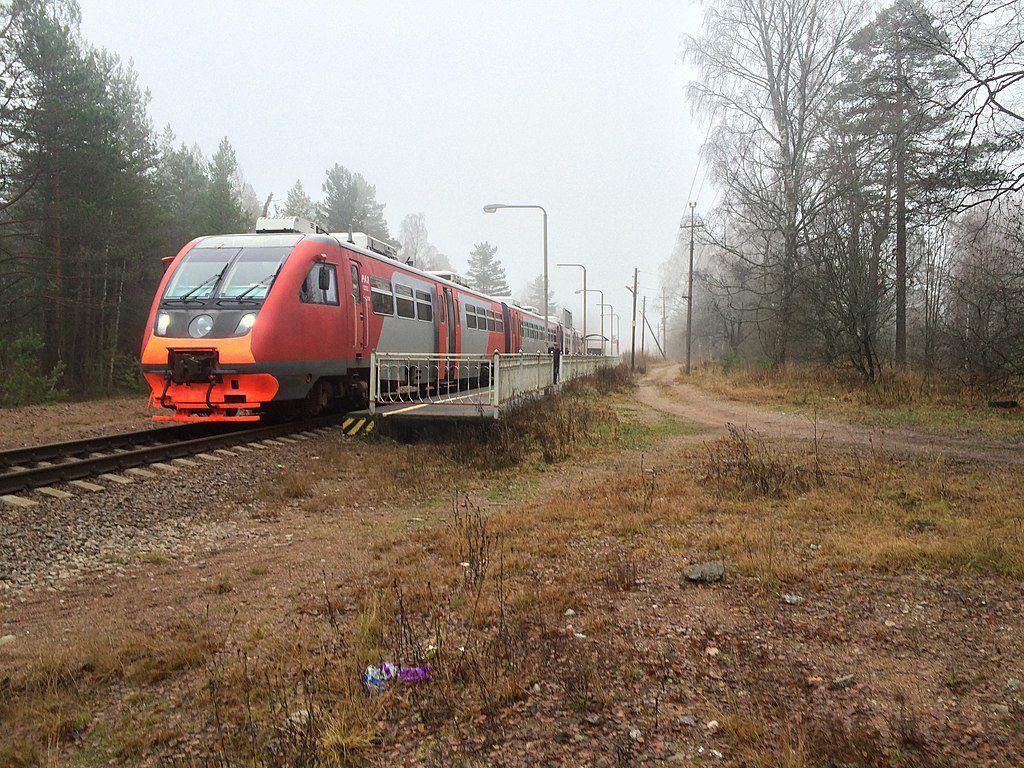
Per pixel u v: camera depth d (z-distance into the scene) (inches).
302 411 505.0
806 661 141.8
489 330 908.6
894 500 285.4
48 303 1091.3
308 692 131.3
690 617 166.9
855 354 848.3
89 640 158.6
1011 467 362.6
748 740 111.8
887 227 740.7
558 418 510.9
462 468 380.2
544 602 176.2
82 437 457.1
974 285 723.4
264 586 199.2
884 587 181.9
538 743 113.4
